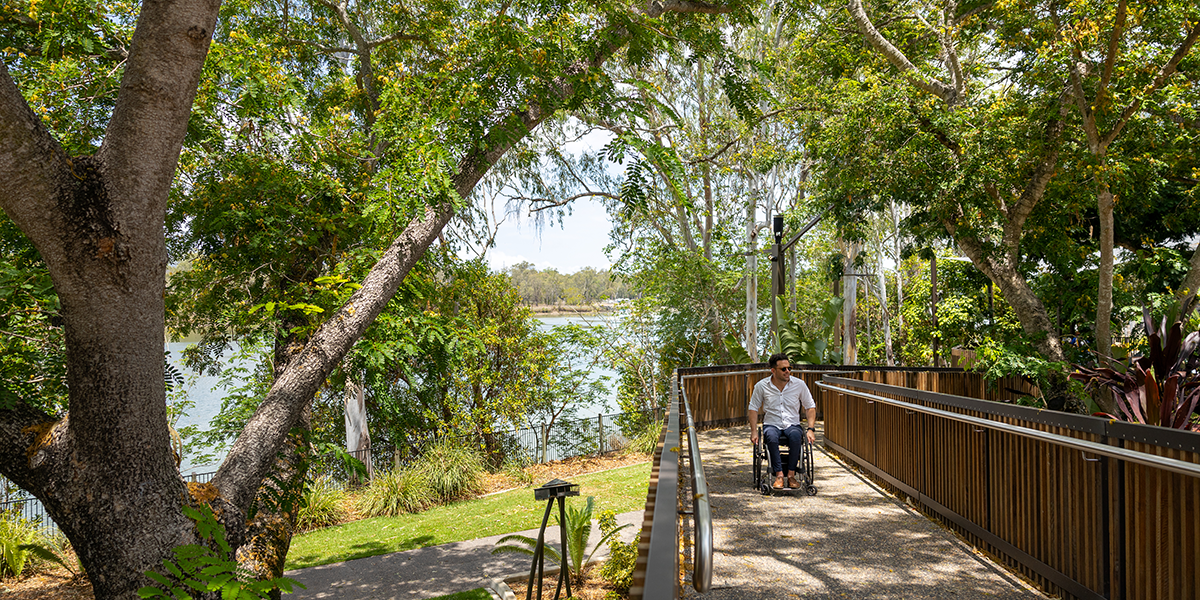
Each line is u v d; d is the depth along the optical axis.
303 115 7.84
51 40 6.11
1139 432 3.46
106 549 4.14
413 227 6.51
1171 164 11.59
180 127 4.15
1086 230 14.48
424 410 18.72
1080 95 9.35
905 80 11.89
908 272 37.59
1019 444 4.60
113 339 4.08
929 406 6.07
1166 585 3.31
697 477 2.54
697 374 12.03
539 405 20.70
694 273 24.30
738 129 21.39
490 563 8.54
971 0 12.51
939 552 5.07
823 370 13.65
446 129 6.77
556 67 6.43
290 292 7.50
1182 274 13.29
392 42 11.30
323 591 7.77
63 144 6.11
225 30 8.57
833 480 7.80
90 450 4.16
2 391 4.44
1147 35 10.05
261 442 5.23
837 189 13.34
